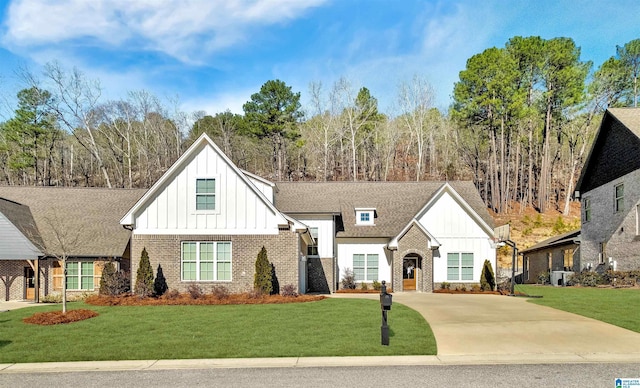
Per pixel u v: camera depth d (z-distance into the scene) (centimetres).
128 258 2755
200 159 2341
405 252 2845
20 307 2189
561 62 5906
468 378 934
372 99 6819
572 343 1211
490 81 5719
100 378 990
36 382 970
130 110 6181
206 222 2309
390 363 1062
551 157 6931
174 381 952
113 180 6606
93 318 1655
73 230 2711
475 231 2984
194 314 1702
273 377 963
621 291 2292
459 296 2408
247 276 2280
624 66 5909
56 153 6488
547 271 3947
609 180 3016
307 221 2981
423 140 6988
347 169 7038
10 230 2520
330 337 1302
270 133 6328
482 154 6900
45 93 5234
